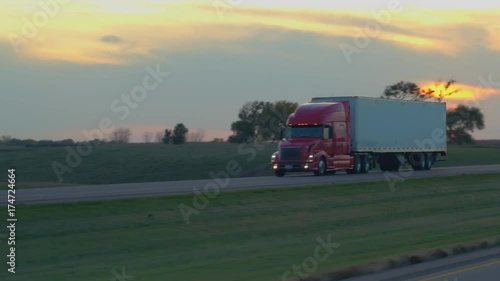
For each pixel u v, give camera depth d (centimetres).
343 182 3781
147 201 2566
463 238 2350
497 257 1919
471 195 3834
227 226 2466
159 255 1988
